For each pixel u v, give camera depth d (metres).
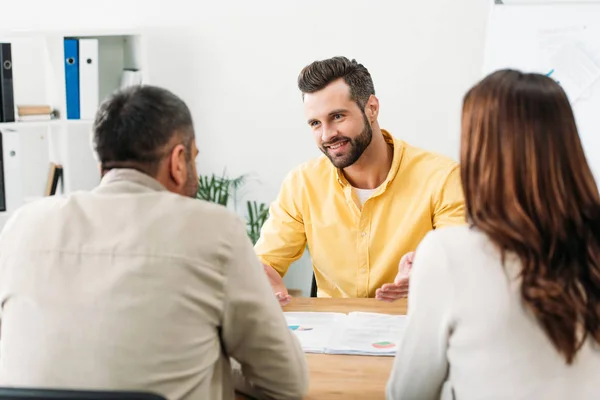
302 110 3.49
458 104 3.36
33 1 3.57
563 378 1.08
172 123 1.27
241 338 1.28
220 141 3.58
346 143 2.03
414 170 2.11
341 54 3.41
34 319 1.19
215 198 3.49
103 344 1.15
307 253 3.57
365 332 1.75
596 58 3.03
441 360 1.19
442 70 3.35
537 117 1.09
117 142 1.26
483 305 1.10
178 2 3.49
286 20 3.43
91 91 3.25
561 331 1.05
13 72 3.38
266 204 3.60
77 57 3.22
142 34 3.25
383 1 3.34
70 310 1.17
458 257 1.13
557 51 3.06
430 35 3.33
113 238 1.21
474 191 1.14
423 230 2.10
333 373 1.53
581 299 1.06
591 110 3.05
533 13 3.08
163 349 1.17
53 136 3.37
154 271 1.18
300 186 2.21
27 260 1.23
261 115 3.53
